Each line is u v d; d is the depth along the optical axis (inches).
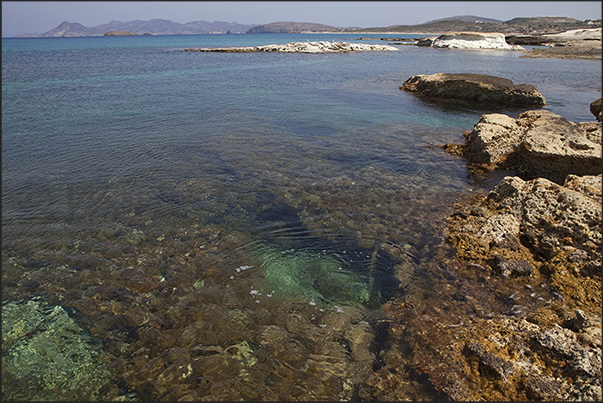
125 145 506.6
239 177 402.3
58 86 993.5
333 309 214.4
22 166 430.0
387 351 184.7
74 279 240.8
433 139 559.8
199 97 856.3
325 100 844.6
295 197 355.9
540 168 417.1
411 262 256.4
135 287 233.0
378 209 334.0
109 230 299.0
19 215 320.8
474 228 285.1
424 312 209.5
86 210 331.0
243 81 1120.2
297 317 207.8
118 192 366.0
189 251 270.8
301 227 303.4
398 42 4087.1
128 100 814.5
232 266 253.6
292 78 1202.0
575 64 1614.2
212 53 2359.7
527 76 1245.7
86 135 551.2
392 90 1010.7
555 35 3110.2
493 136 460.8
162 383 168.6
